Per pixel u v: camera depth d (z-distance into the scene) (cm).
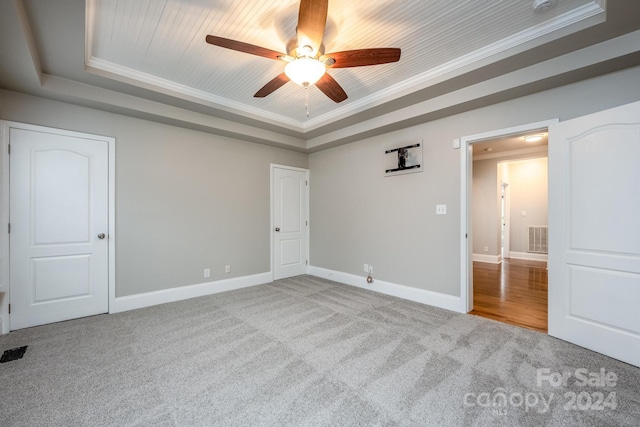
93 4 188
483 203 633
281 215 476
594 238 219
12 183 261
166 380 185
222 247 402
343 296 371
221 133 390
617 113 207
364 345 233
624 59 204
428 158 340
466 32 219
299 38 183
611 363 202
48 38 203
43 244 277
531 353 217
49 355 217
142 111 309
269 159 459
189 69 273
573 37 202
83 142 297
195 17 203
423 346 230
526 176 694
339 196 456
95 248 304
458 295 313
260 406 160
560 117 246
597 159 217
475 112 300
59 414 154
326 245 479
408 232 361
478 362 205
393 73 282
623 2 169
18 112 263
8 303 260
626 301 201
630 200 200
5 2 155
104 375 190
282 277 475
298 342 239
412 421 148
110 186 312
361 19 204
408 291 359
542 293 384
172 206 356
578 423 146
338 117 375
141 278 332
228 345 234
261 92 250
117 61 259
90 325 275
